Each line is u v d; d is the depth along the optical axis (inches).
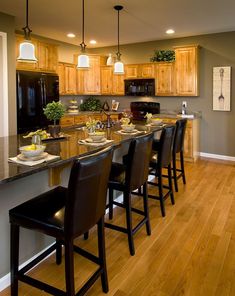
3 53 169.9
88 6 157.5
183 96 242.2
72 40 249.3
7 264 76.9
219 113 230.5
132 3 152.9
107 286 75.8
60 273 83.7
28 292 75.6
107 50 279.0
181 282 80.0
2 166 66.3
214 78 227.5
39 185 86.0
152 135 100.6
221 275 83.1
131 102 270.4
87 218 64.9
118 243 100.8
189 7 160.2
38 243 88.3
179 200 141.6
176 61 229.9
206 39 227.0
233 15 175.8
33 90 194.7
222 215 124.0
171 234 107.2
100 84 274.5
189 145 218.7
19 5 155.2
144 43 256.7
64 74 249.9
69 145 94.9
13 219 67.4
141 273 84.0
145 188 103.6
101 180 67.4
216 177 181.2
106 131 126.6
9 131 177.2
